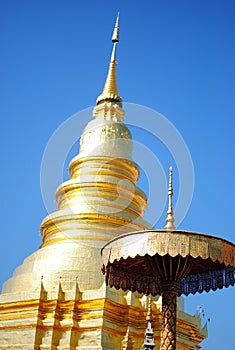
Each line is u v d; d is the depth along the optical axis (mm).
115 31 49219
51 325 33312
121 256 17250
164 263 17219
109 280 19750
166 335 16922
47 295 34281
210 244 16781
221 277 19875
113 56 48156
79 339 33000
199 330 36250
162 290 17391
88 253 36250
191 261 17359
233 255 17312
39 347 33062
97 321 32875
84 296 33781
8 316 34625
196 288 20391
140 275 20703
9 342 33812
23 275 36844
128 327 33156
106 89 46375
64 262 35938
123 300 34000
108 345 32562
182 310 36500
